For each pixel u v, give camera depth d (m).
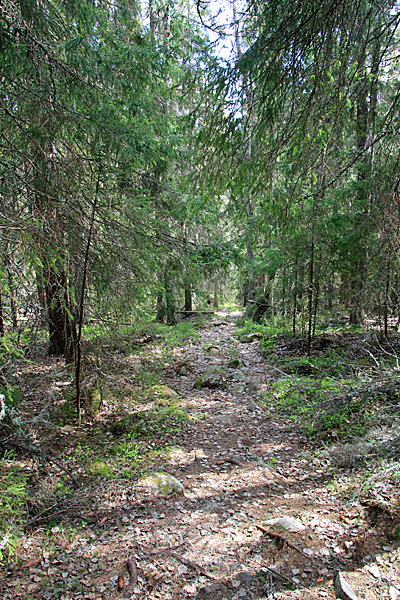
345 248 7.95
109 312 5.85
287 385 7.07
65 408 5.96
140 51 5.60
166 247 7.21
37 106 4.59
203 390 7.91
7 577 2.94
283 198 3.74
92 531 3.54
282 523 3.45
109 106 5.32
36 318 4.80
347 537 3.18
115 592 2.84
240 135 3.31
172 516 3.76
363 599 2.55
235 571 2.99
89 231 5.15
